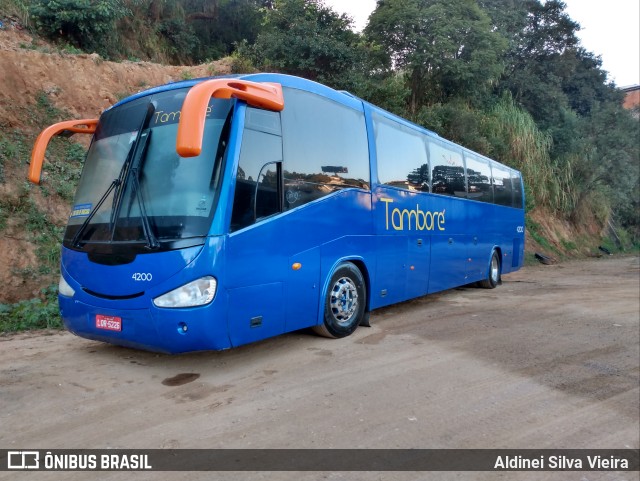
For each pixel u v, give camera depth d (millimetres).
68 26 15484
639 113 33875
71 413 4301
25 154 10359
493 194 12930
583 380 5531
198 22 22969
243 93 5152
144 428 4035
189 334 4719
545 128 28719
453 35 19672
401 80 20047
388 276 7906
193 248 4742
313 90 6527
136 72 14406
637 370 5934
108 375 5250
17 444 3760
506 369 5805
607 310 9641
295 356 6004
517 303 10328
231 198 5023
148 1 19703
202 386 4973
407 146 8703
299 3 16922
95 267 5109
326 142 6605
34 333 7035
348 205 6910
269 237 5461
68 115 11961
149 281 4770
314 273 6207
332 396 4781
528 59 29703
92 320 5180
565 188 28812
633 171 29078
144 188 5117
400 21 19047
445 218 10000
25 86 11562
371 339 6914
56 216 9836
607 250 29859
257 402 4590
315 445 3812
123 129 5617
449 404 4711
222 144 5082
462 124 20188
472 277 11477
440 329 7672
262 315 5371
